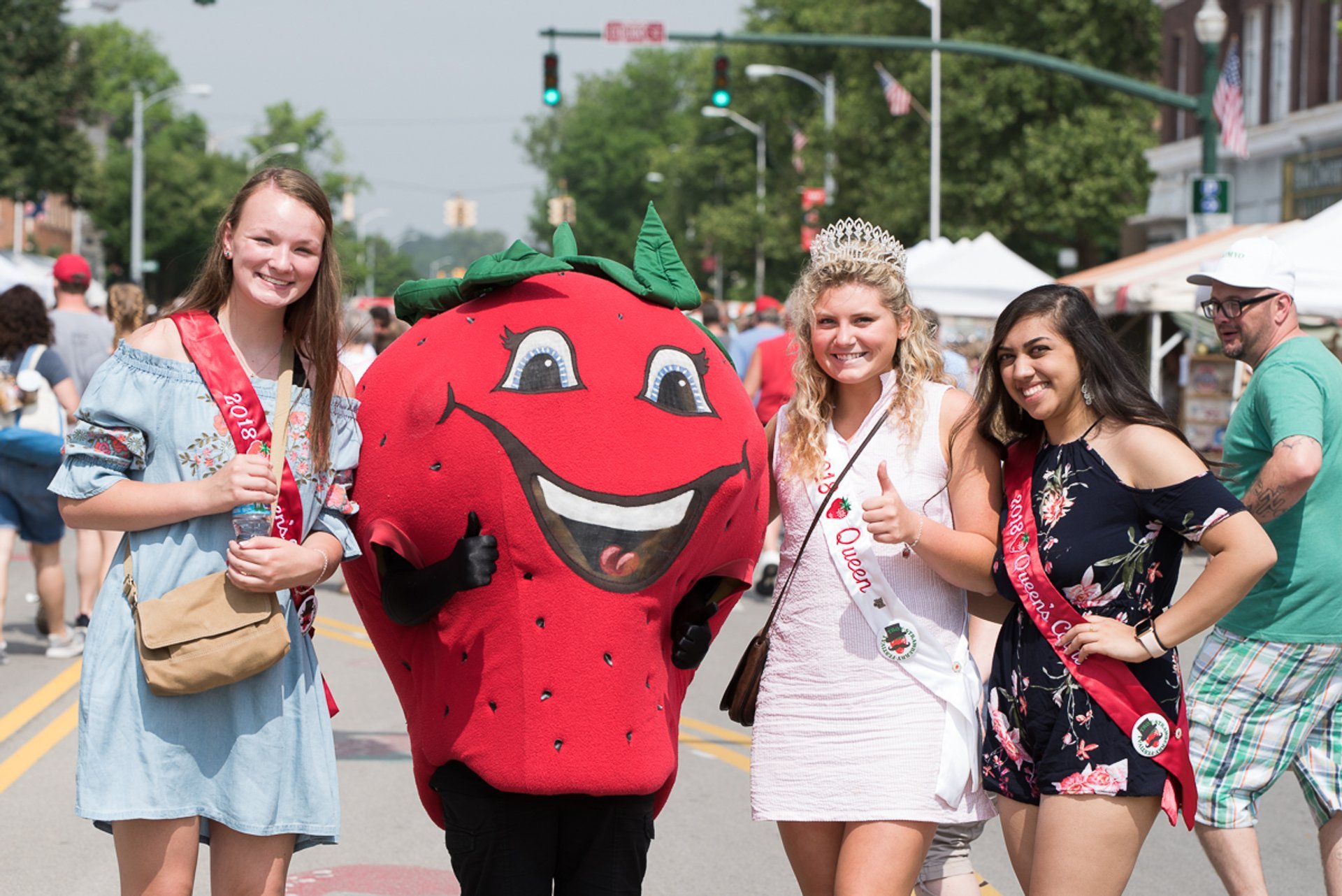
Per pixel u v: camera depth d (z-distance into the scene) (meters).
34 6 42.00
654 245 4.02
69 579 12.45
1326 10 29.75
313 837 3.66
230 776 3.46
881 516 3.79
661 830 6.34
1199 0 34.19
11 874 5.53
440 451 3.58
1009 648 3.92
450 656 3.62
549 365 3.63
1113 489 3.78
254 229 3.51
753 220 54.62
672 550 3.61
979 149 36.25
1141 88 19.48
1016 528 3.89
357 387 3.90
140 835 3.44
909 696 3.94
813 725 3.98
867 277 3.98
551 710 3.49
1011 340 3.88
